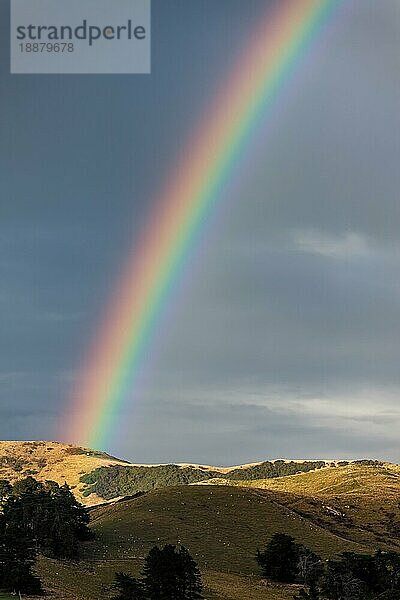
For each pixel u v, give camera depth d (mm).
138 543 148375
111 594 105125
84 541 148250
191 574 106875
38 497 143000
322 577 124938
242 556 146000
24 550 102500
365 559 129250
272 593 122062
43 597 93625
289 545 137000
